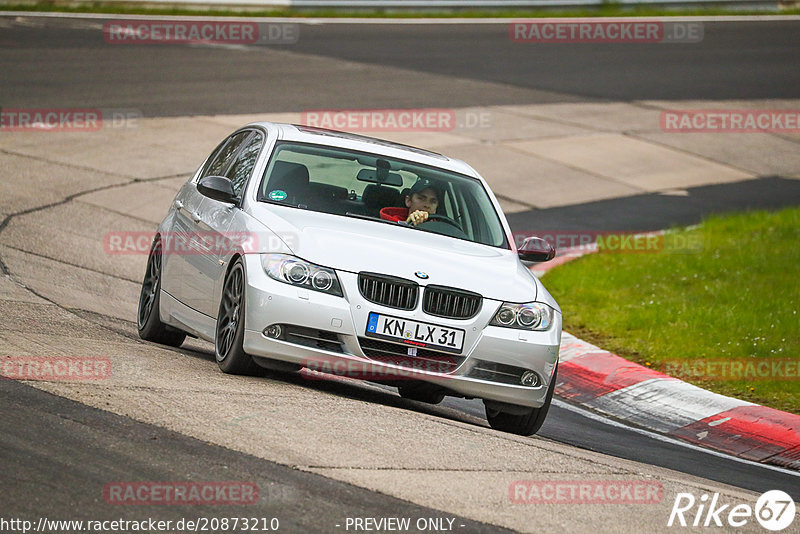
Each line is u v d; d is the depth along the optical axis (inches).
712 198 2751.0
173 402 822.5
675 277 1834.4
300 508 641.0
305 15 4726.9
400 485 706.8
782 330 1485.0
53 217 1905.8
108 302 1414.9
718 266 1893.5
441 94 3486.7
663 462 994.1
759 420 1138.7
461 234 1063.6
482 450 828.0
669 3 5378.9
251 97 3137.3
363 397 1050.1
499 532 647.8
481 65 4023.1
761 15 5536.4
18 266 1489.9
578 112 3489.2
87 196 2102.6
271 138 1109.7
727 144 3336.6
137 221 2003.0
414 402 1115.3
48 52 3464.6
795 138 3489.2
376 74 3676.2
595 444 1037.2
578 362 1357.0
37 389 808.9
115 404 796.0
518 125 3228.3
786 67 4404.5
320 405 880.9
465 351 936.9
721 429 1146.0
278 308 919.0
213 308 1016.2
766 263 1902.1
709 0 5472.4
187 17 4431.6
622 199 2655.0
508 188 2610.7
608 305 1678.2
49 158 2333.9
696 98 3838.6
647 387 1256.2
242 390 897.5
